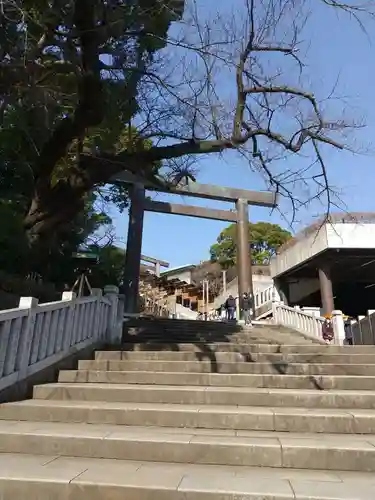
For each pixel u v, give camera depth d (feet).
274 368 21.81
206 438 13.06
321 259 59.77
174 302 109.50
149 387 18.70
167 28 29.50
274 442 12.57
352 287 77.51
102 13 24.98
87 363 22.74
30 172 32.78
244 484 10.37
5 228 26.63
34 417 15.92
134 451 12.63
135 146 32.48
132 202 60.13
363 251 56.85
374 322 36.68
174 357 24.25
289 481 10.64
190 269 132.26
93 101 26.30
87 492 10.23
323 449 12.00
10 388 17.33
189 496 9.86
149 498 9.97
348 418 14.47
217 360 24.13
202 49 26.40
